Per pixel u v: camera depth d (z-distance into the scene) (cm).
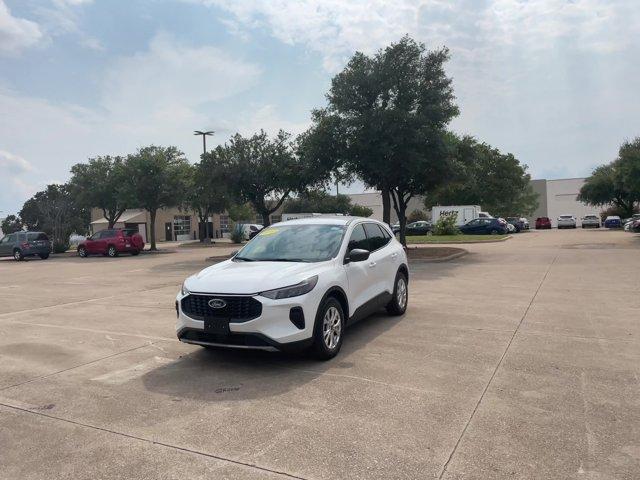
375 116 1944
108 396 513
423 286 1227
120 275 1834
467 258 2038
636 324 764
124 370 600
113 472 361
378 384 520
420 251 2266
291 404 473
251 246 729
